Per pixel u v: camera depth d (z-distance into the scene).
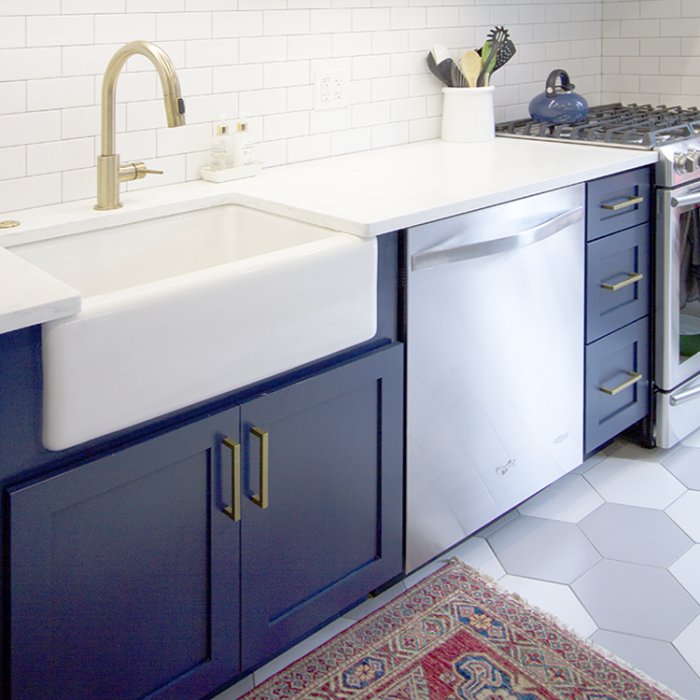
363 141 2.52
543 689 1.66
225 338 1.36
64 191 1.89
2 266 1.30
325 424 1.65
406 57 2.57
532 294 2.07
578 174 2.09
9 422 1.19
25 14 1.74
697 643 1.79
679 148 2.43
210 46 2.07
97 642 1.36
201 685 1.54
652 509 2.32
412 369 1.81
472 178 2.04
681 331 2.57
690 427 2.72
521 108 3.03
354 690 1.67
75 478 1.25
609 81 3.32
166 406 1.31
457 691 1.66
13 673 1.26
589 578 2.02
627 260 2.40
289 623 1.68
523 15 2.93
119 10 1.88
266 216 1.84
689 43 3.02
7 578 1.22
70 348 1.16
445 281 1.83
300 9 2.25
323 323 1.53
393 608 1.92
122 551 1.36
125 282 1.83
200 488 1.44
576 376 2.29
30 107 1.79
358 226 1.59
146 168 2.02
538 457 2.23
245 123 2.13
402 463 1.85
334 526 1.73
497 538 2.21
